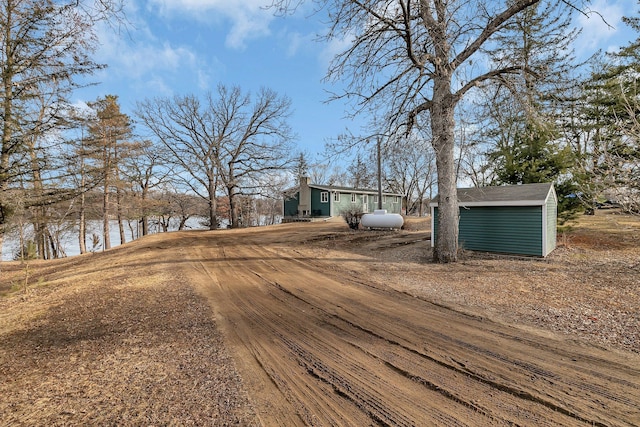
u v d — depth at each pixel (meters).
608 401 2.65
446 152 9.41
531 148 13.01
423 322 4.66
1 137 9.19
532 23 9.39
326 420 2.50
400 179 42.34
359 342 4.02
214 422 2.50
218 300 6.16
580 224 15.75
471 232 11.51
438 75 9.14
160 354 3.80
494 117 10.35
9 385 3.13
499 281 6.98
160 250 14.12
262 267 9.62
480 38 8.95
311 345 3.96
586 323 4.41
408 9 8.26
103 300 6.37
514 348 3.71
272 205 43.31
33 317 5.45
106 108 21.19
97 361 3.64
